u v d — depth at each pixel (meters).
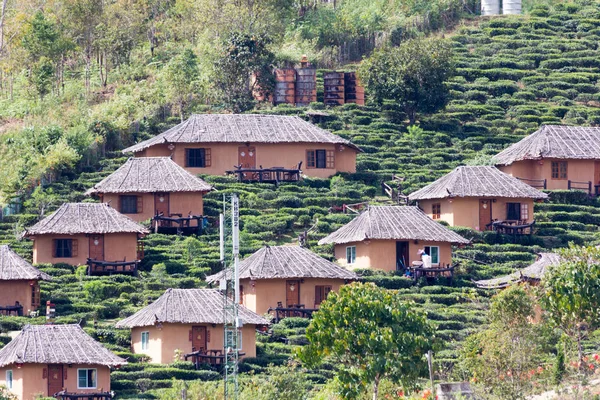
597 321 179.12
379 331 170.50
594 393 171.50
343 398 169.50
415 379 172.88
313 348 172.50
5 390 191.50
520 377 173.62
